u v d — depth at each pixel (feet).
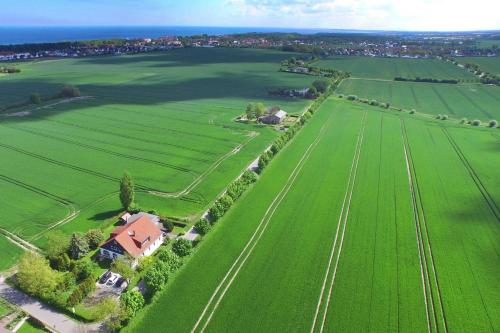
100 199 305.12
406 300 201.98
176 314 190.39
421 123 530.27
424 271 225.15
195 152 407.03
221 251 239.50
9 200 299.99
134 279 215.92
